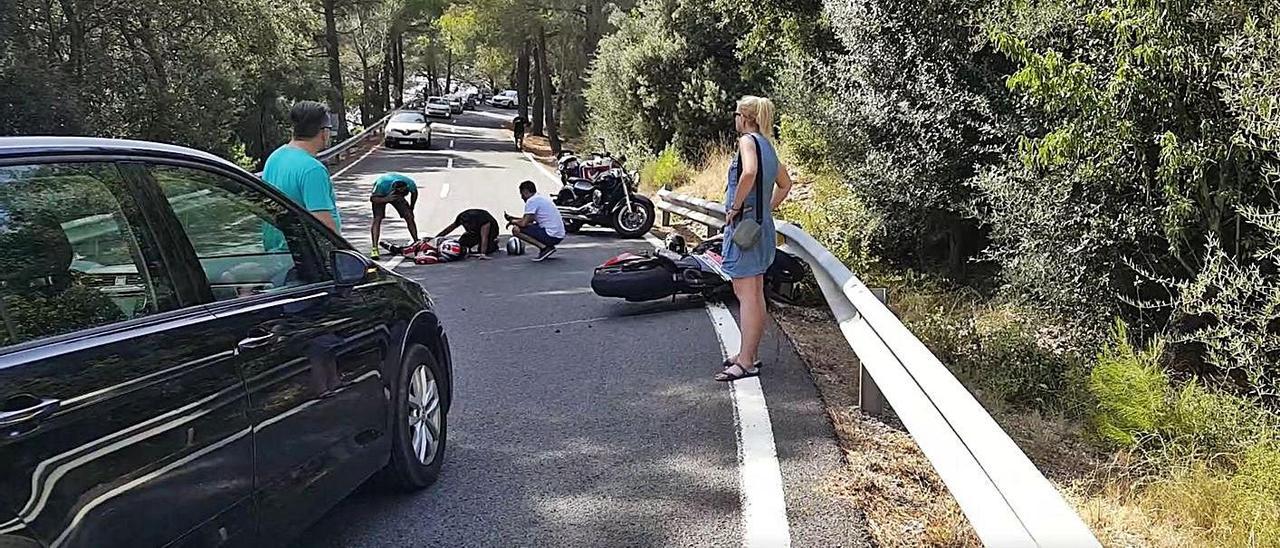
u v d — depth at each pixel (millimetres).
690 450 5570
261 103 37531
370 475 4477
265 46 26422
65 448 2709
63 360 2822
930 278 11062
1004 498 3312
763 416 6172
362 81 67062
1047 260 8219
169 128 23719
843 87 11586
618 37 30188
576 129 45688
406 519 4641
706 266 9648
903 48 10430
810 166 17469
